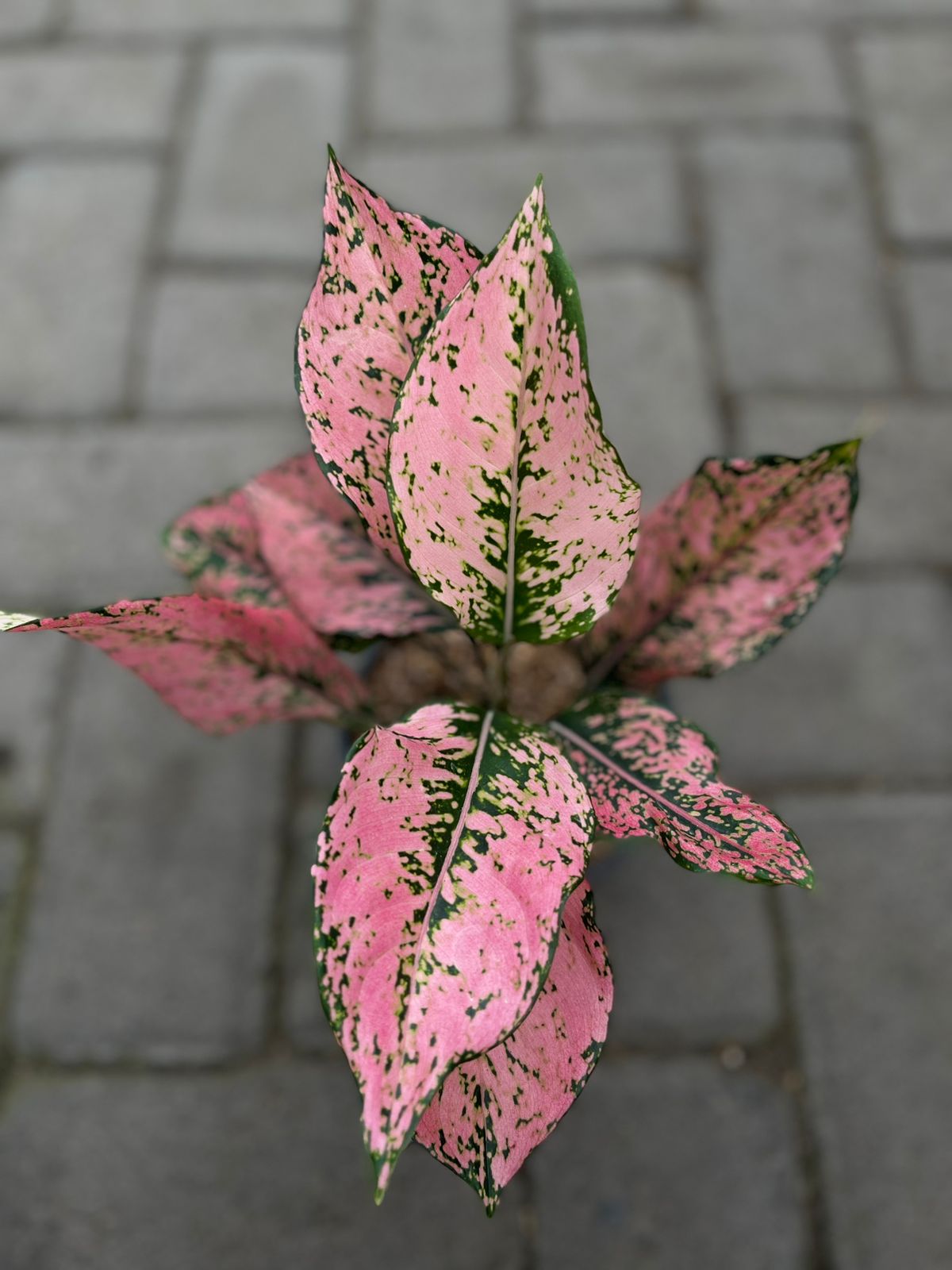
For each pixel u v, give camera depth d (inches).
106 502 25.2
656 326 26.8
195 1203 20.1
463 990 12.1
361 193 13.4
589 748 15.7
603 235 27.8
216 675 16.2
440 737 14.1
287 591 17.1
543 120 29.2
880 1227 19.9
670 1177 20.3
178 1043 21.0
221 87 29.7
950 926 21.8
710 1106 20.7
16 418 26.0
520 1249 19.9
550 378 12.1
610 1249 19.9
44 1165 20.4
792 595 16.3
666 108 29.4
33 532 24.9
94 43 30.5
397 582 17.2
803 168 28.6
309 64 30.0
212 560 17.1
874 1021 21.2
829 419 25.9
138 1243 19.9
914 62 30.2
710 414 26.0
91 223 28.0
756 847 13.6
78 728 23.2
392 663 18.7
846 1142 20.4
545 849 13.1
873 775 22.9
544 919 12.6
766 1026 21.2
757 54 30.2
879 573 24.5
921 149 29.0
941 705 23.4
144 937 21.7
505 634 14.4
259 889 22.0
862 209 28.2
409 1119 11.3
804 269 27.5
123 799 22.7
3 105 29.6
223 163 28.7
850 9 31.0
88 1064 21.0
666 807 14.4
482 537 13.4
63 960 21.6
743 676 23.6
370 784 13.0
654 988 21.3
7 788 22.8
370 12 30.9
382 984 12.2
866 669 23.7
